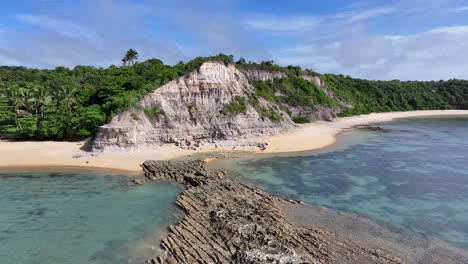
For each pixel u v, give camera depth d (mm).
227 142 57188
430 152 52938
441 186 35562
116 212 29234
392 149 55594
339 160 47500
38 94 72000
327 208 29797
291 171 41781
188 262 20688
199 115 59125
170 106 57969
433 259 21500
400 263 20859
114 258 22000
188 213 28562
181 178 38125
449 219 27453
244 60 92250
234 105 63000
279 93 93375
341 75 150750
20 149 51000
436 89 165250
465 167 43156
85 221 27500
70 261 21734
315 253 21578
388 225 26359
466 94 157750
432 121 105000
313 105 95688
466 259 21578
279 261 19203
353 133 75312
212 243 22797
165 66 79000
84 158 46438
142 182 37156
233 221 25297
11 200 32062
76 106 66625
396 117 117875
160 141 53656
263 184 36719
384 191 34188
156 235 25031
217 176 38594
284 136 64125
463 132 77125
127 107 53375
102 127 50188
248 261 19688
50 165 43781
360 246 22859
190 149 52625
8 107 69312
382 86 154375
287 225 25766
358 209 29594
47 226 26656
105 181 37781
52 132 56344
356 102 127688
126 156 47469
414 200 31625
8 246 23641
